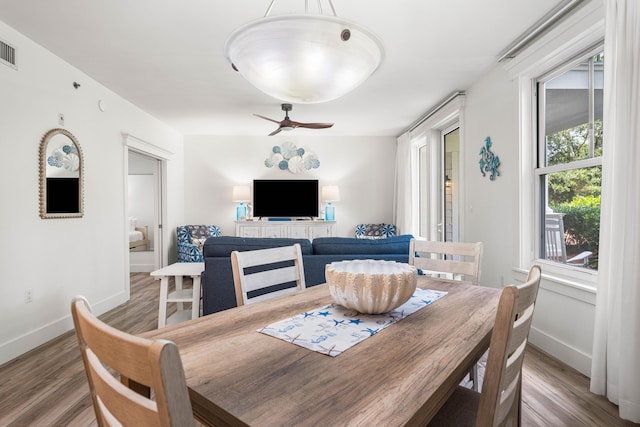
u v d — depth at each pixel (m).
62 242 3.10
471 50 2.98
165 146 5.56
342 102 4.45
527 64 2.72
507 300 0.74
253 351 0.92
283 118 5.23
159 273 2.79
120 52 2.99
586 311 2.22
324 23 1.11
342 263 1.43
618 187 1.82
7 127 2.55
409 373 0.79
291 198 6.30
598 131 2.28
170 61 3.17
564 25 2.29
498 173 3.24
